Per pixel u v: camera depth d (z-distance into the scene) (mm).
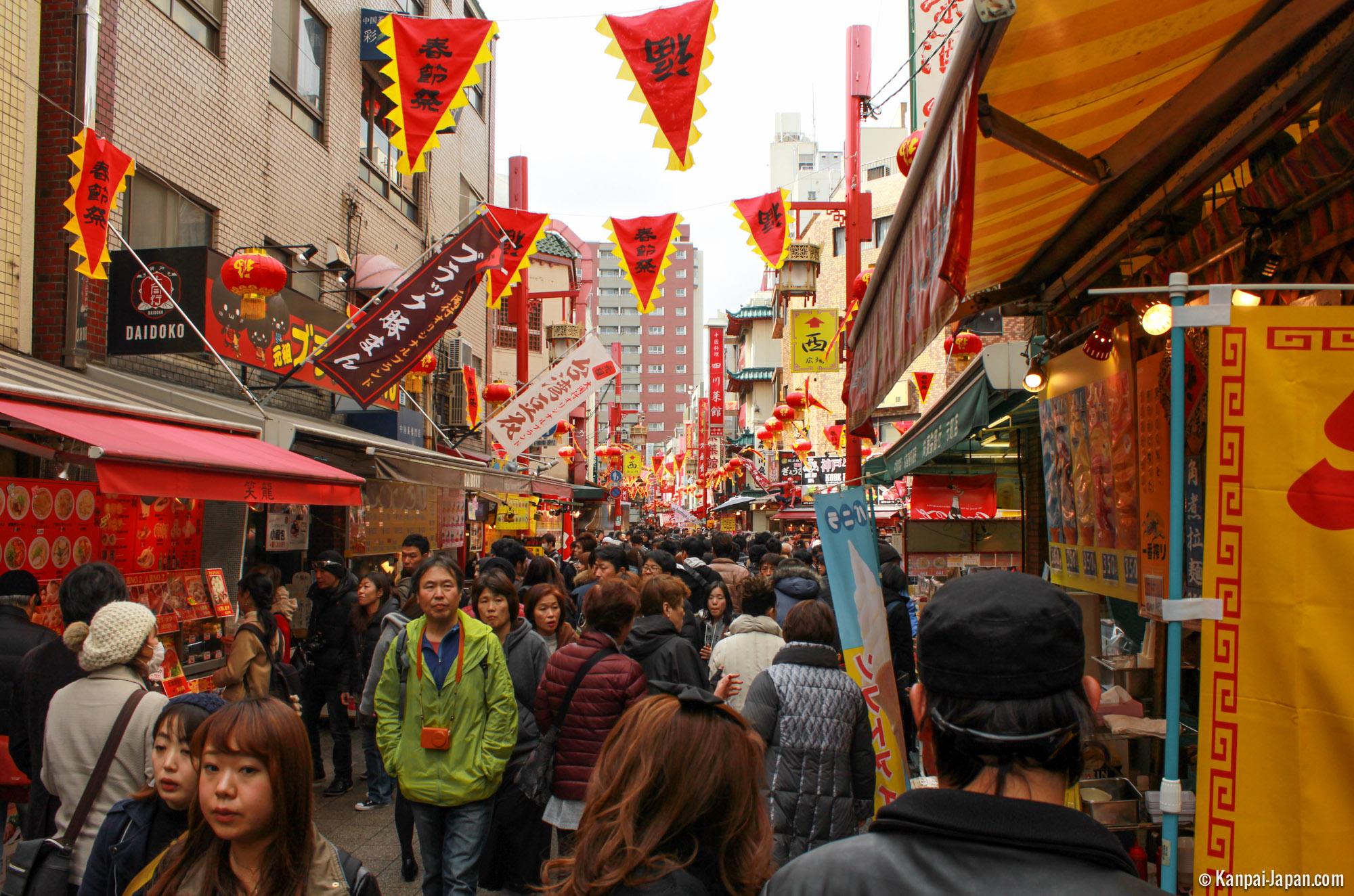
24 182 8531
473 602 5770
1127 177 4551
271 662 6711
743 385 56344
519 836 5203
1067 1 2463
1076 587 5750
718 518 48906
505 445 15648
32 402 5988
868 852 1432
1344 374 2373
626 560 8727
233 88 11773
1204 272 4570
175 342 9039
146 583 7512
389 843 6695
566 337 36094
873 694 4336
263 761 2244
